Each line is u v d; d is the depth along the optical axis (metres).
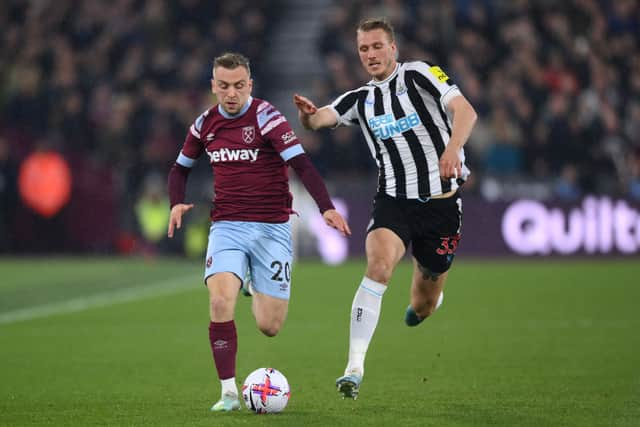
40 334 36.56
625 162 73.31
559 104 71.88
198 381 27.03
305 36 87.75
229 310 22.73
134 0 83.75
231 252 23.55
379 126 25.55
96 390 25.62
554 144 71.25
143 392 25.33
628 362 29.66
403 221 25.42
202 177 74.44
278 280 24.16
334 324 39.00
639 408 22.80
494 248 69.44
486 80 74.75
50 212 74.06
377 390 25.45
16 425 21.22
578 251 69.38
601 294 48.62
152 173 74.50
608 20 80.62
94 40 83.19
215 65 23.53
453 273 59.56
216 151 24.06
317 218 67.38
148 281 56.47
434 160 25.47
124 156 75.50
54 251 74.44
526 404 23.36
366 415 21.94
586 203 69.50
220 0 83.06
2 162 72.25
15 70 80.81
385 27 25.19
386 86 25.45
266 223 24.03
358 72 73.12
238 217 23.92
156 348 33.12
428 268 26.45
